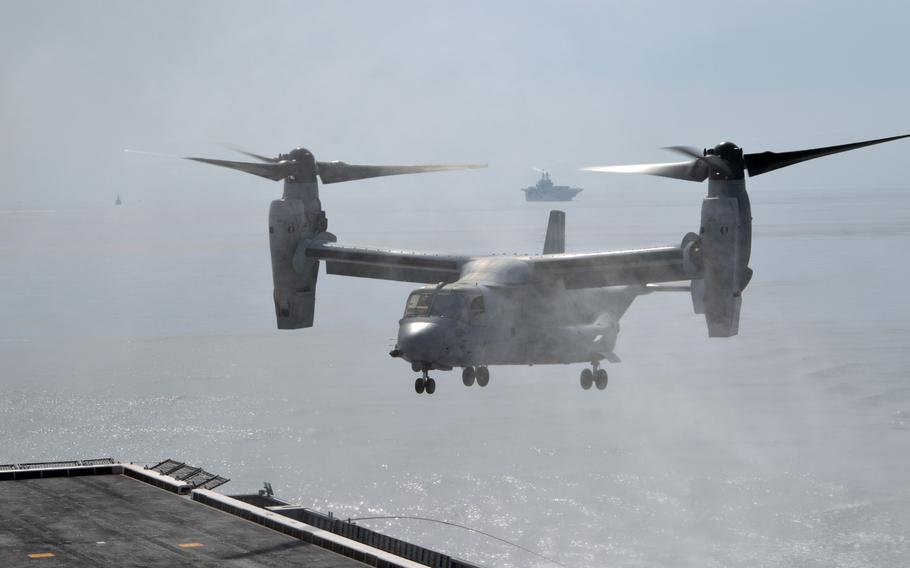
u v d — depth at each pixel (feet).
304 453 375.25
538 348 135.13
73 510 110.93
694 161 122.72
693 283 123.34
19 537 100.27
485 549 279.69
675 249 124.06
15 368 540.52
